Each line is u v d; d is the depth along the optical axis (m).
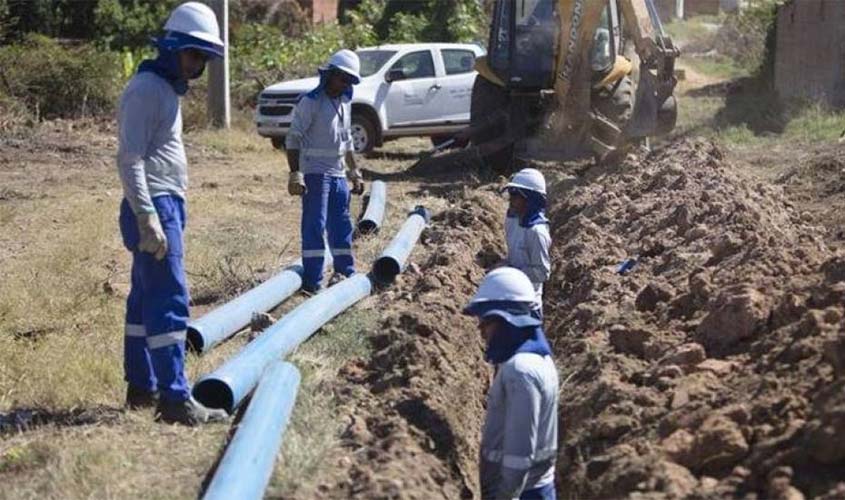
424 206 14.64
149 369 7.18
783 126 20.58
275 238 13.32
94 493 5.88
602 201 12.49
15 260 11.87
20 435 6.79
